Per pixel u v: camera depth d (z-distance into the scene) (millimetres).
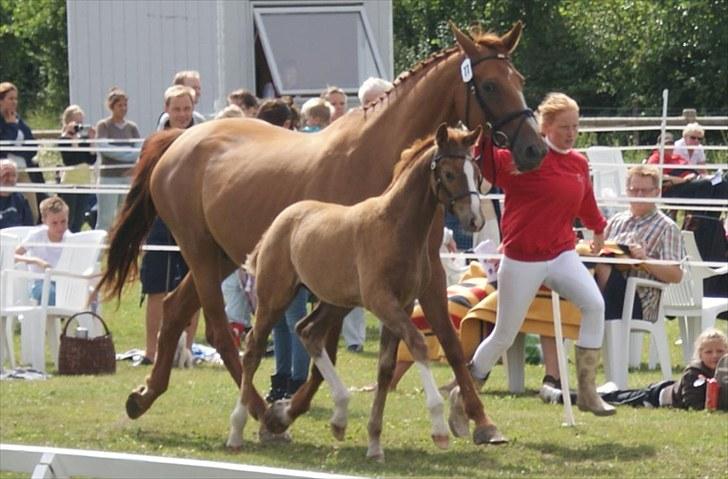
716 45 44250
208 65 28703
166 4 28703
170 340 12648
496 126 11141
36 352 16016
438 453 11039
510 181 11367
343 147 11602
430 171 10188
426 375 10258
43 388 14477
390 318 10227
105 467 6109
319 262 10656
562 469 10430
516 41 11383
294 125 16375
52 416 12844
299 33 28281
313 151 11828
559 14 48094
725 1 44188
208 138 12719
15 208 19609
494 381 14914
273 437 11539
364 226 10391
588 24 47688
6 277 16125
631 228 14602
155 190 13000
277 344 13117
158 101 28953
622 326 13992
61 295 16906
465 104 11289
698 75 44531
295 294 11211
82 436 11891
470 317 13672
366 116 11625
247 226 12062
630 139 34219
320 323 11125
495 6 48938
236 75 28422
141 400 12508
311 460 10867
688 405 12969
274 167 11977
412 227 10273
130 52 28906
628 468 10453
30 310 16000
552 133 11414
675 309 15406
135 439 11781
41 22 56781
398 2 51312
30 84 60969
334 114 18938
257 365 11352
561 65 47469
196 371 15914
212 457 10953
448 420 11672
